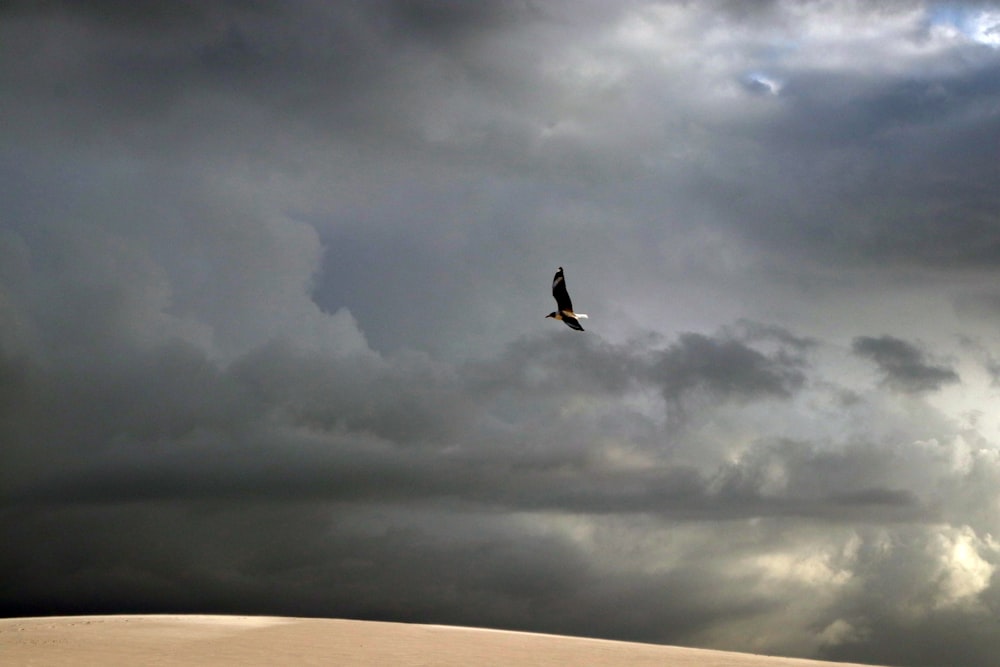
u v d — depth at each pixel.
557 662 51.62
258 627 57.53
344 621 60.44
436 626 60.66
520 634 60.28
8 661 45.31
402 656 50.88
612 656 54.12
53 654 47.22
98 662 45.81
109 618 59.88
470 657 51.53
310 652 50.47
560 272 35.12
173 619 60.03
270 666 46.88
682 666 52.41
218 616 61.53
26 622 58.38
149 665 45.78
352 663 48.53
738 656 56.66
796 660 57.00
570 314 34.59
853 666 56.38
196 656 48.19
